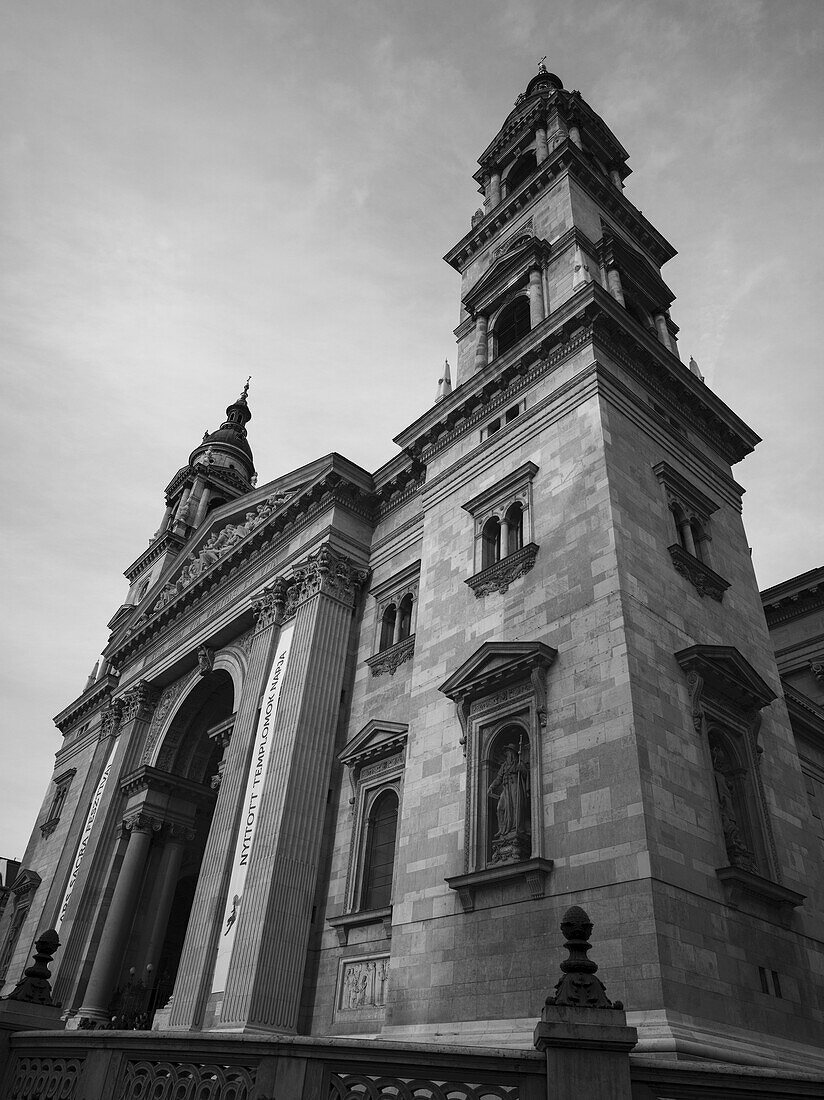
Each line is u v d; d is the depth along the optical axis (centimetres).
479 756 2283
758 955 1884
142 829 4178
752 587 2919
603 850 1834
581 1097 871
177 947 4603
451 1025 1936
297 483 3988
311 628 3219
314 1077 1007
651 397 2923
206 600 4369
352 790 2828
